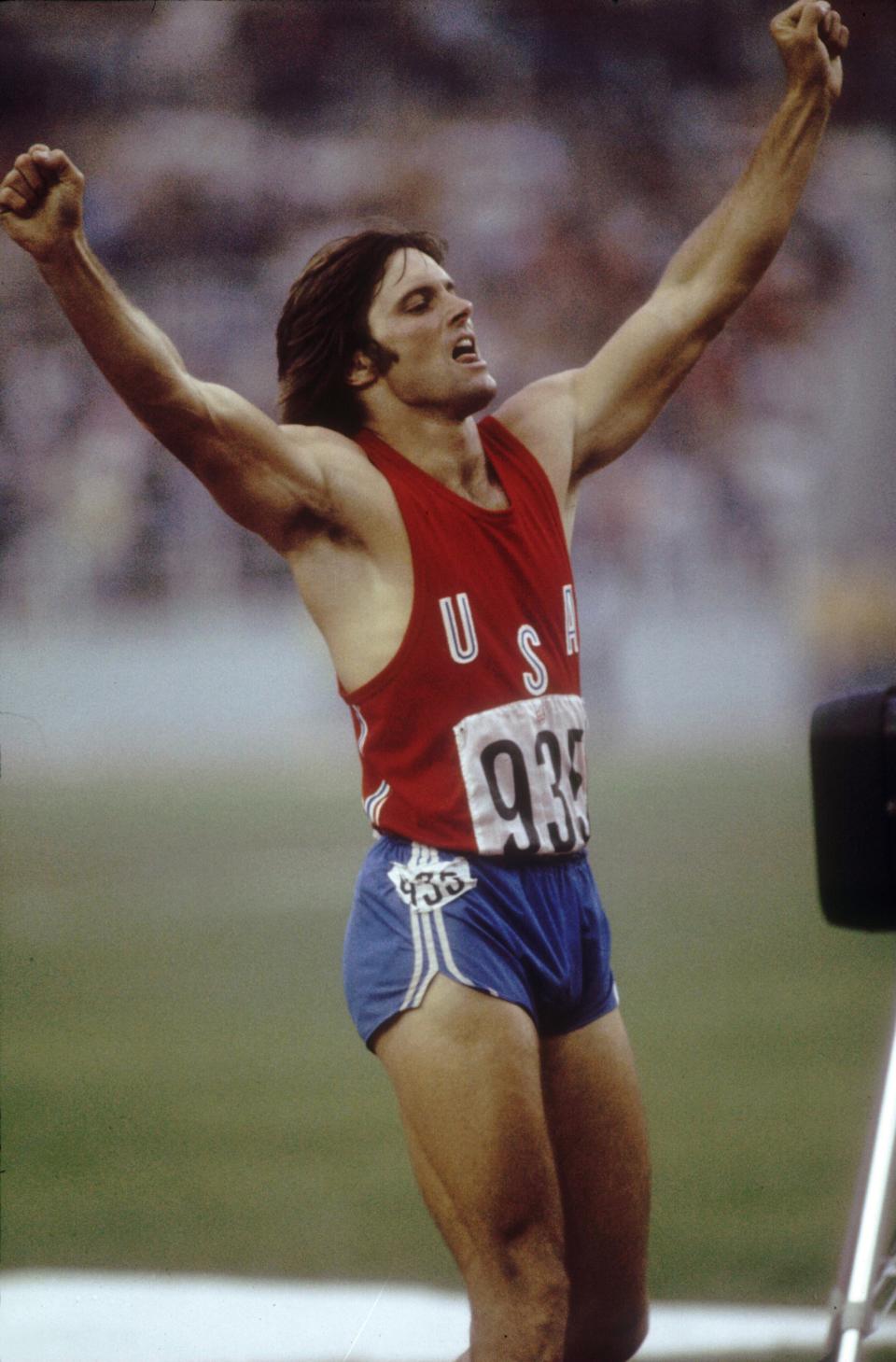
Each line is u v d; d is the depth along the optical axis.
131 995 31.53
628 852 47.94
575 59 104.25
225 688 90.50
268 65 101.00
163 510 91.75
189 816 60.84
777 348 101.06
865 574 99.19
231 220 98.56
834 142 102.88
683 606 96.69
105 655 90.19
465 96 102.88
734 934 35.19
